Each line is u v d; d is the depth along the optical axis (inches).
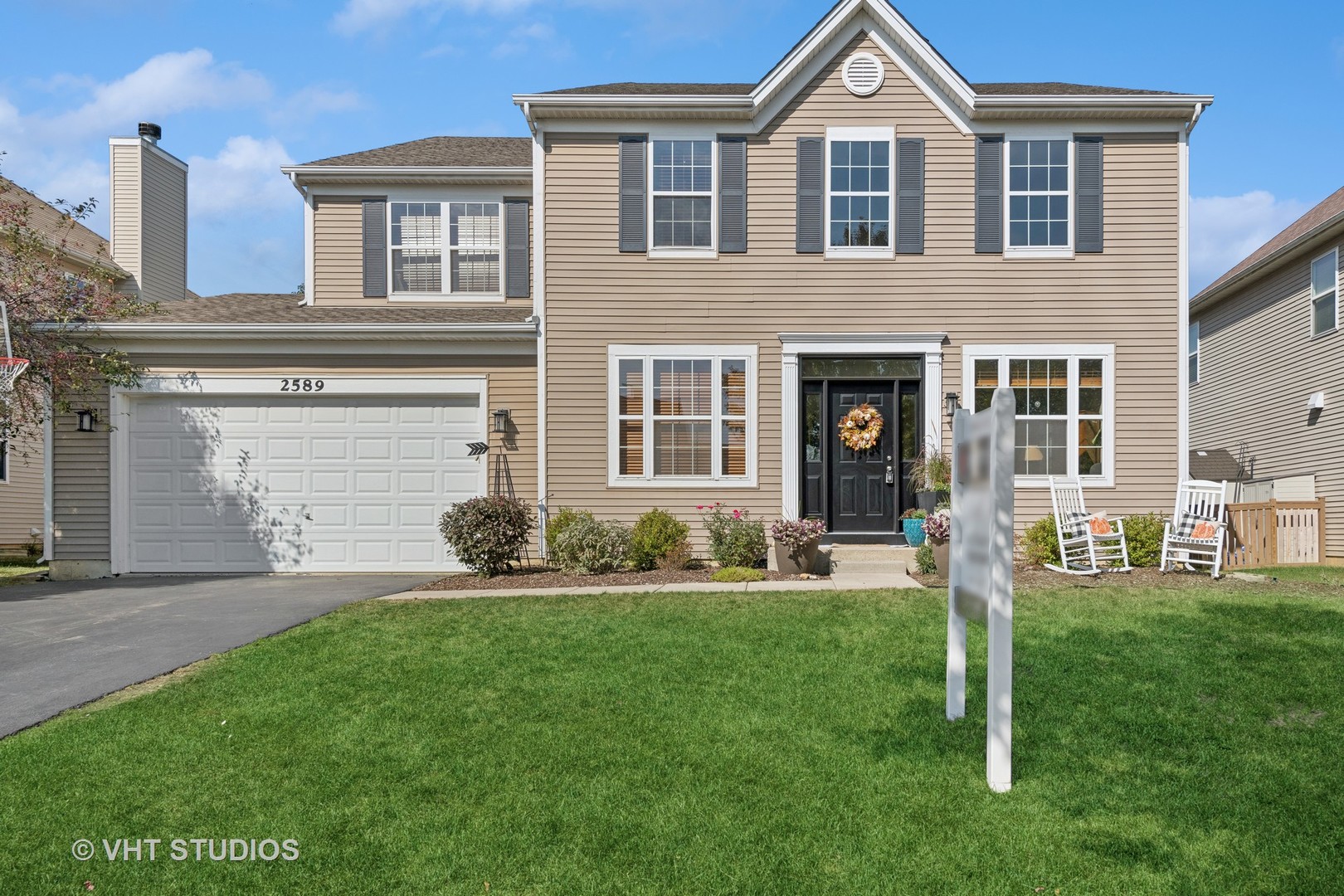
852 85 476.1
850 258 474.3
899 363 476.7
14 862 144.6
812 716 209.2
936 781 172.9
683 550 451.5
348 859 145.0
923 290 474.3
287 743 194.7
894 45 475.8
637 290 477.1
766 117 477.4
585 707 216.7
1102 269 472.1
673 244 479.2
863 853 145.1
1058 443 470.9
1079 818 157.0
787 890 134.3
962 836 150.5
